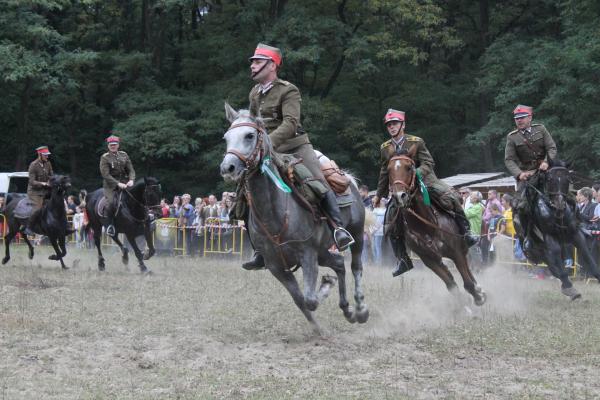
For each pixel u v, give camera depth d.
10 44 32.53
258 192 7.42
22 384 6.25
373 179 35.44
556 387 6.12
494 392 5.98
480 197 16.66
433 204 9.73
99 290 12.20
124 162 15.73
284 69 33.72
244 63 34.91
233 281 13.74
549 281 14.58
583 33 27.70
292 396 5.89
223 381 6.37
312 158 8.24
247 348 7.74
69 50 37.47
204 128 33.78
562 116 28.34
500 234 16.06
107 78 37.59
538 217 10.95
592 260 10.98
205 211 21.94
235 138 7.07
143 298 11.24
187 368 6.87
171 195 36.91
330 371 6.71
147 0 37.28
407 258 10.23
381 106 35.59
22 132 35.38
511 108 29.95
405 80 35.28
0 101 36.06
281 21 32.78
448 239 9.70
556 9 33.88
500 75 30.56
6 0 32.22
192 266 17.75
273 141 7.83
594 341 7.88
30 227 16.97
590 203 15.27
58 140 38.62
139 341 8.05
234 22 35.50
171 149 32.69
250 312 9.95
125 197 15.38
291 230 7.54
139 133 33.41
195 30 38.59
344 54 32.25
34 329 8.59
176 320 9.31
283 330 8.70
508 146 11.47
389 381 6.35
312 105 32.25
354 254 9.12
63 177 16.48
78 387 6.22
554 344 7.73
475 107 35.53
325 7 34.47
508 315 9.61
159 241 22.92
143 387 6.23
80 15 38.75
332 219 7.90
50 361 7.12
